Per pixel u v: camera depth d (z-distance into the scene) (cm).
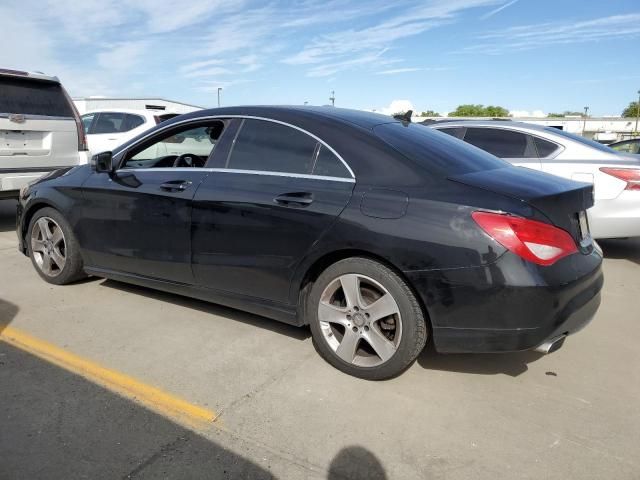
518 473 239
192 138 398
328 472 238
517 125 640
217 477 233
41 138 683
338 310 319
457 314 281
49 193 457
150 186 396
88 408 282
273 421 274
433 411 286
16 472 232
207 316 409
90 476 231
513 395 304
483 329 279
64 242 459
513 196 281
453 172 305
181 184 379
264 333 380
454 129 668
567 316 282
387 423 275
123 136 988
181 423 271
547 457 250
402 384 314
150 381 311
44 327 384
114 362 333
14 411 277
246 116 372
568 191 299
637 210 568
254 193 343
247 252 346
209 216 361
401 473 238
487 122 660
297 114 354
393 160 312
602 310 446
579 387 315
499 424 276
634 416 286
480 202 280
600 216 581
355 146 324
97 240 434
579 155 596
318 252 316
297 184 331
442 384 315
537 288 269
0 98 642
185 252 379
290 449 253
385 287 299
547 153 611
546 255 274
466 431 269
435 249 280
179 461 242
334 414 282
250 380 315
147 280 413
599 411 290
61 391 298
